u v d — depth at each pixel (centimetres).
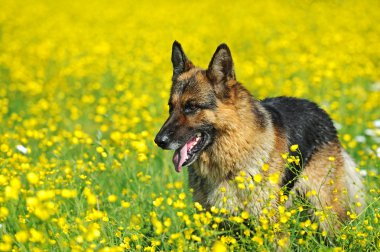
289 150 764
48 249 605
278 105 835
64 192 581
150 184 878
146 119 1132
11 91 1634
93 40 2430
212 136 730
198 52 2027
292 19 2734
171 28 2594
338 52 1912
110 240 652
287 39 2191
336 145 848
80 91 1647
